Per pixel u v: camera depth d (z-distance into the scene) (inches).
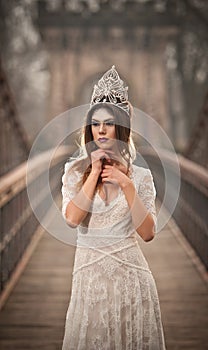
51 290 255.1
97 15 1018.7
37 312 225.3
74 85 1026.1
